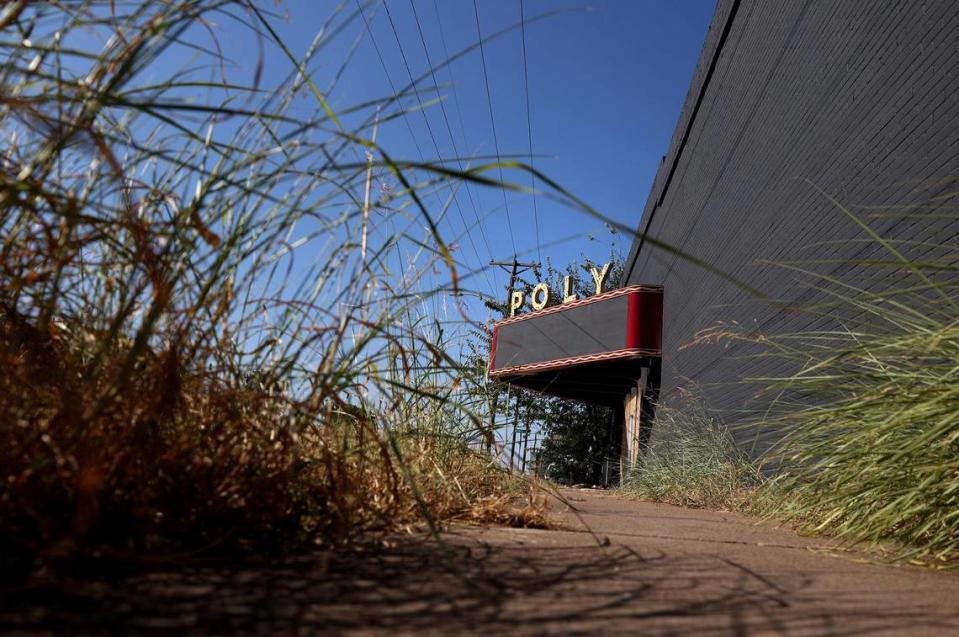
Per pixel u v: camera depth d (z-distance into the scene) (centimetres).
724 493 557
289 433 161
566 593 128
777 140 696
